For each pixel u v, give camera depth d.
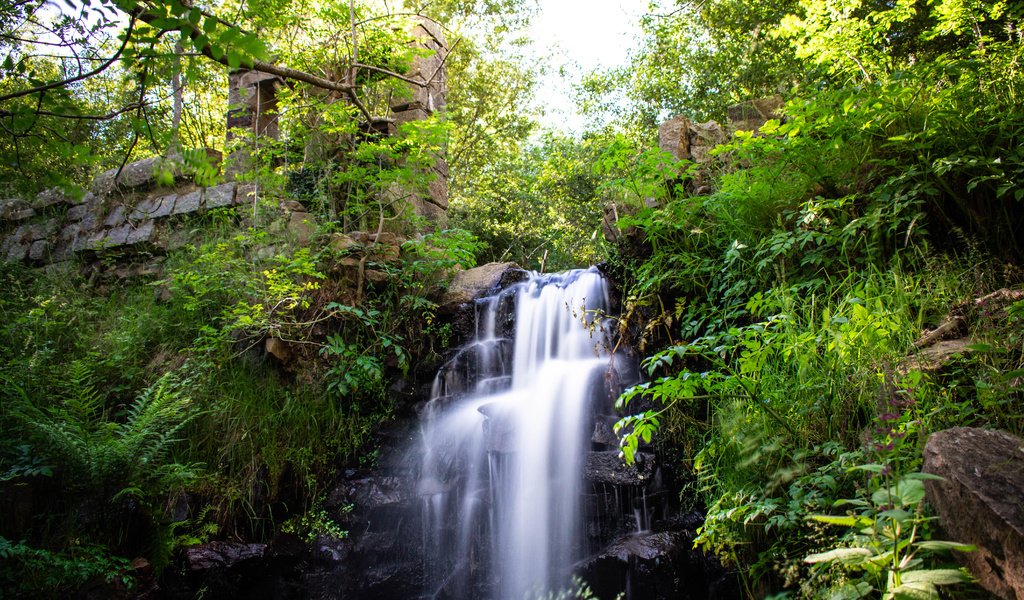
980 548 1.91
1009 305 3.08
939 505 2.12
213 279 5.62
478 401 5.46
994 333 2.93
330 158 6.96
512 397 5.30
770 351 3.32
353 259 5.85
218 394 5.06
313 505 4.94
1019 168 3.74
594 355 5.20
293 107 6.18
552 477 4.67
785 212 4.38
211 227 6.60
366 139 6.96
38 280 6.68
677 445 4.36
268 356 5.25
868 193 4.28
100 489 4.09
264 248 6.03
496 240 13.15
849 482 2.74
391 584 4.66
